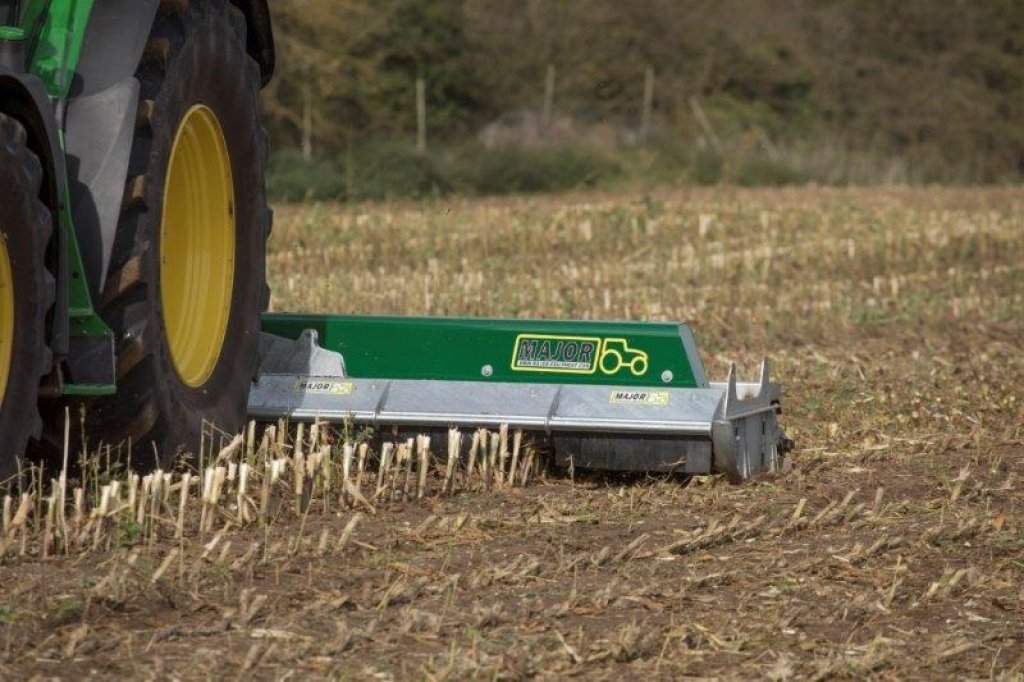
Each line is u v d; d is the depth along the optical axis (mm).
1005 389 28156
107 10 17516
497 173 90188
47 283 15914
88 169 16891
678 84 118438
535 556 15805
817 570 15578
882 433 23828
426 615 13336
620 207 65625
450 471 18953
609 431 19719
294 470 17781
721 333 36281
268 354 20984
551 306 39188
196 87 18578
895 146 129500
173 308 19188
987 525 17500
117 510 15508
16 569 14484
